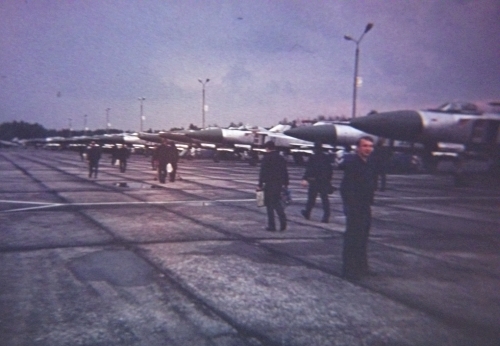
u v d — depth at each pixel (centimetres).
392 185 2541
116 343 488
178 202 1647
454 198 1920
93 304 603
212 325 537
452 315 575
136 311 579
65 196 1820
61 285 681
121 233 1066
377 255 890
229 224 1201
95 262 809
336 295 646
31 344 485
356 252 727
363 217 727
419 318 565
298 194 2019
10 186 2238
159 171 2442
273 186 1102
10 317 558
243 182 2530
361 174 723
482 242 1024
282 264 807
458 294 658
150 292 652
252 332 518
